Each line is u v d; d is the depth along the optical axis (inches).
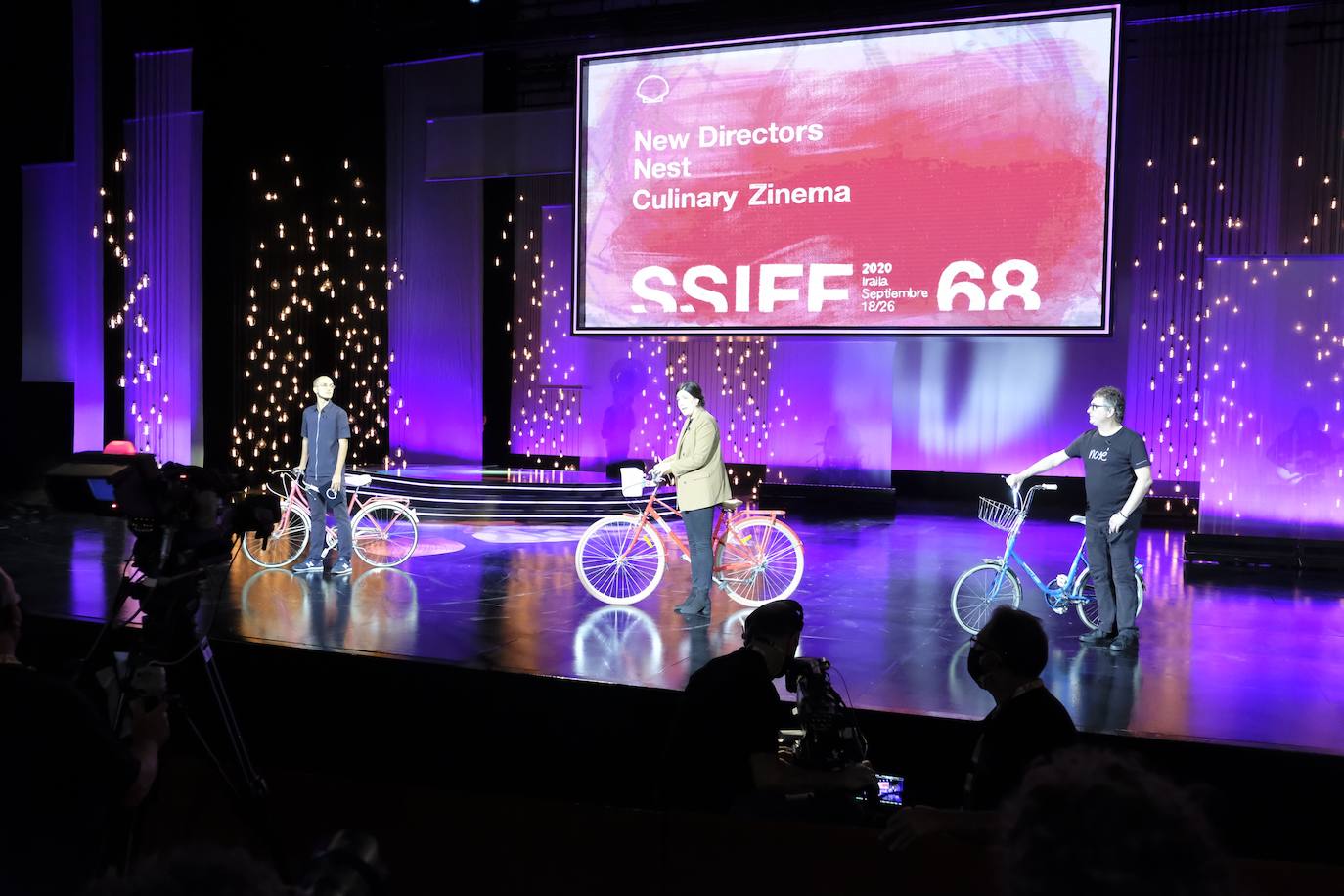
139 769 76.6
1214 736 179.5
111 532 380.2
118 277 476.7
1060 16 373.4
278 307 490.6
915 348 537.6
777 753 118.0
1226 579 330.6
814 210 404.5
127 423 478.9
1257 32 434.0
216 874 26.6
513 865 100.2
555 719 210.8
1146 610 285.0
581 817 97.5
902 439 543.8
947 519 458.0
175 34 462.6
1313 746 173.9
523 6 515.2
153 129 470.6
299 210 499.2
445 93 502.3
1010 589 297.0
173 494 124.6
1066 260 376.8
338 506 318.7
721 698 116.0
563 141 478.3
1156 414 463.8
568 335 577.9
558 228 573.9
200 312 468.8
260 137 475.2
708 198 417.7
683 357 556.4
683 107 419.5
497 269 520.4
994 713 107.4
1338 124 431.2
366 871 40.3
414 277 519.2
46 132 502.9
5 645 81.6
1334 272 355.9
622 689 205.6
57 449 512.4
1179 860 25.6
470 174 494.9
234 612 263.9
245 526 131.6
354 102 511.2
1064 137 375.2
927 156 390.3
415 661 220.8
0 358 512.1
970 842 88.7
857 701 197.6
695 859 94.8
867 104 396.5
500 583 308.7
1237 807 173.6
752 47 409.4
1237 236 444.5
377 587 299.7
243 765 108.6
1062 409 516.7
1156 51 445.4
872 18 403.5
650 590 290.5
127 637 141.6
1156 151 449.4
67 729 72.8
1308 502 356.8
